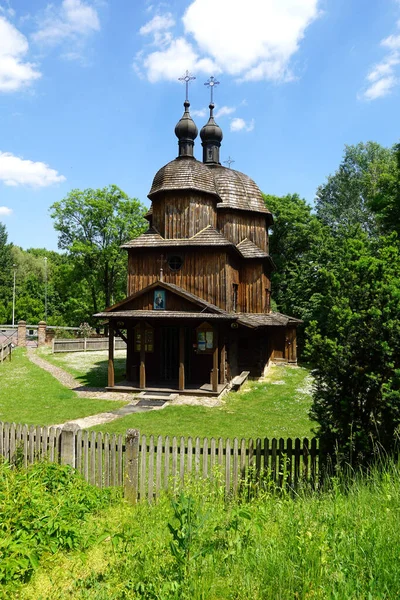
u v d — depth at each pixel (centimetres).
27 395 1789
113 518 673
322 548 403
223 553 461
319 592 372
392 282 701
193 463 788
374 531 444
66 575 502
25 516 573
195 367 2086
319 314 2916
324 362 715
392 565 391
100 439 802
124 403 1664
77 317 4541
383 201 2100
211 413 1524
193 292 2141
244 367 2356
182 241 2169
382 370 673
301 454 745
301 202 4297
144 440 771
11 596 455
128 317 1855
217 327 1847
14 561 483
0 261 7769
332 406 708
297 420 1434
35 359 2905
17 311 6850
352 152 4750
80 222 4325
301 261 3753
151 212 2508
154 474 794
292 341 2889
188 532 446
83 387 1984
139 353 2145
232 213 2678
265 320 2403
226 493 729
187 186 2245
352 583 372
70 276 4381
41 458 821
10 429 870
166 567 469
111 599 430
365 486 606
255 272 2598
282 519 550
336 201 4772
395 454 649
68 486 729
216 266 2123
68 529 578
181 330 1859
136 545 541
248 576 414
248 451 761
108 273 4494
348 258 820
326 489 676
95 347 3638
